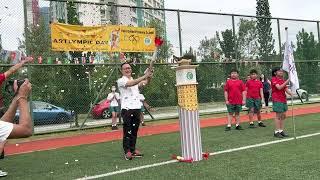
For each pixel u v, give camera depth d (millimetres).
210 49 17781
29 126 2895
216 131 12195
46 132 13898
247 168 6590
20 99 2941
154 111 16547
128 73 8320
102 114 15328
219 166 6863
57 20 14219
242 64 18656
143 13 16062
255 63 18984
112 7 15273
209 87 17875
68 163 8109
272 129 12188
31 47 13711
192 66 7508
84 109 14930
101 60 15055
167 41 16578
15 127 2828
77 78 14828
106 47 15055
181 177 6211
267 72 19297
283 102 10242
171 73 16766
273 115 17141
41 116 14125
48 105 14336
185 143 7492
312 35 21312
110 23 15188
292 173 6109
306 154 7598
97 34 14852
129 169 7105
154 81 16391
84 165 7789
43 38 13930
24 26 13578
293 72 10164
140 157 8312
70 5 14484
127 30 15531
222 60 18094
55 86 14414
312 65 21641
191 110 7453
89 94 15023
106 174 6809
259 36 19203
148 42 16016
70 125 14641
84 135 13359
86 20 14750
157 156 8320
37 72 14023
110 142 11125
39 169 7664
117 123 15578
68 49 14305
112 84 15234
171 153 8633
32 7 13758
